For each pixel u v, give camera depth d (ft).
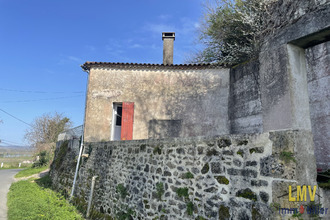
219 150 12.46
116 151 22.33
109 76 32.42
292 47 11.89
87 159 28.12
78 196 27.43
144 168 17.80
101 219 21.09
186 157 14.38
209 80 30.60
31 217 18.72
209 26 31.27
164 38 36.58
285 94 11.28
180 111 30.76
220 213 11.69
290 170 9.20
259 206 10.03
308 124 11.31
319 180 12.34
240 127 25.20
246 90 24.79
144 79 32.22
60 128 96.73
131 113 31.35
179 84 31.58
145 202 16.85
